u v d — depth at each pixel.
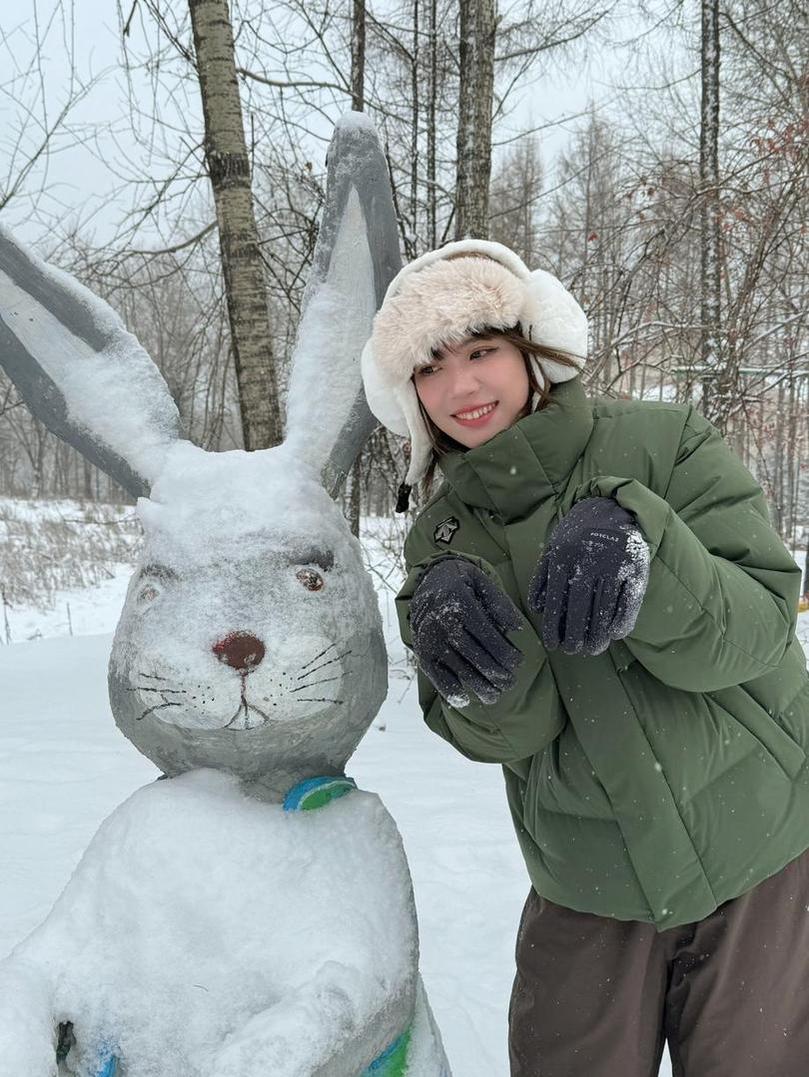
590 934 1.48
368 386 1.58
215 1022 1.28
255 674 1.38
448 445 1.55
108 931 1.34
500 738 1.37
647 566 1.08
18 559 13.17
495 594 1.17
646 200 6.02
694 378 4.73
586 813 1.42
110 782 3.93
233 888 1.34
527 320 1.45
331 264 1.76
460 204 5.18
